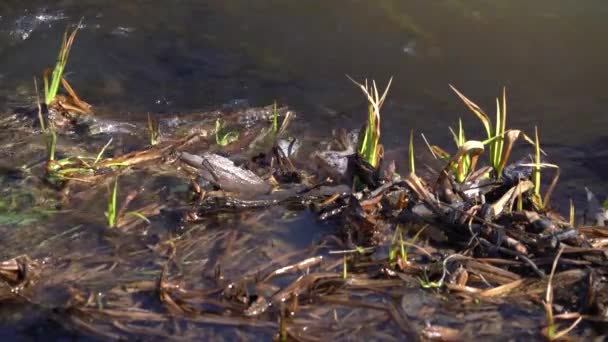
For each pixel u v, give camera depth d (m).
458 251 4.25
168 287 3.96
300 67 6.49
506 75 6.41
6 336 3.75
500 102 6.06
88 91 6.09
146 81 6.25
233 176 4.75
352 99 6.07
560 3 7.25
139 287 4.00
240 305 3.87
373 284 4.02
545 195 4.93
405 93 6.16
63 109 5.64
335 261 4.19
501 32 6.97
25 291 4.00
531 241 4.23
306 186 4.73
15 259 4.07
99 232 4.41
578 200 4.88
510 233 4.28
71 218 4.53
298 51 6.71
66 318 3.84
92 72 6.35
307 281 3.98
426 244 4.30
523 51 6.71
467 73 6.44
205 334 3.73
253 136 5.47
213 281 4.04
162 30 6.92
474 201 4.53
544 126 5.75
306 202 4.66
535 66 6.52
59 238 4.36
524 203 4.57
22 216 4.54
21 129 5.46
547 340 3.72
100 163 4.98
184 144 5.32
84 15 7.05
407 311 3.87
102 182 4.86
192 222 4.49
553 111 5.95
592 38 6.86
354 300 3.92
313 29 7.00
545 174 5.17
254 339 3.70
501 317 3.85
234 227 4.47
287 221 4.52
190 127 5.56
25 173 4.95
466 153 4.59
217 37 6.86
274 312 3.86
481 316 3.85
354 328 3.76
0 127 5.48
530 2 7.26
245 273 4.11
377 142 4.79
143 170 4.99
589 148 5.47
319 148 5.27
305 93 6.13
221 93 6.11
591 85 6.28
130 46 6.68
